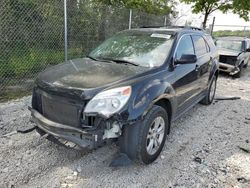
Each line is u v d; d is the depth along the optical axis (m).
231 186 3.09
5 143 3.69
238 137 4.44
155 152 3.45
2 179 2.92
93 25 8.11
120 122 2.87
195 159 3.61
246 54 11.27
